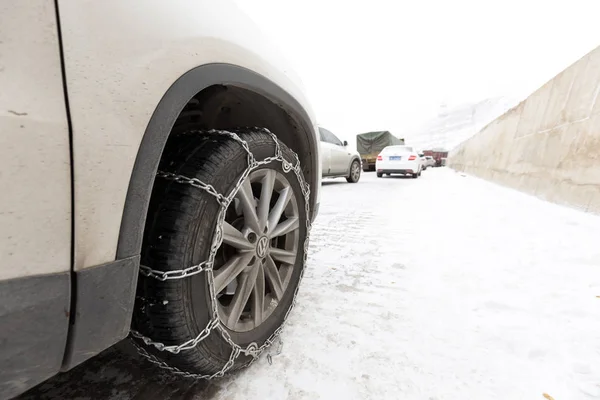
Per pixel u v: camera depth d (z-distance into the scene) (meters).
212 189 1.03
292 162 1.48
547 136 5.51
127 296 0.79
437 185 8.74
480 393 1.18
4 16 0.56
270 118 1.63
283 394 1.17
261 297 1.33
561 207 4.48
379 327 1.62
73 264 0.67
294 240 1.54
